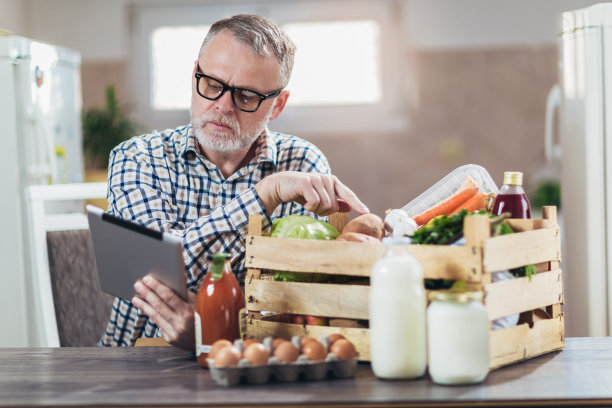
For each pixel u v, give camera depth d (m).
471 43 5.22
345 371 1.16
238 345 1.15
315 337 1.26
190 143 1.84
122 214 1.77
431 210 1.47
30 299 2.61
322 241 1.26
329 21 5.34
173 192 1.84
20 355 1.39
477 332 1.10
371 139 5.36
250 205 1.51
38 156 2.76
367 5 5.29
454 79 5.26
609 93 2.16
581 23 2.19
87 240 2.13
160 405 1.03
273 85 1.69
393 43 5.30
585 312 2.21
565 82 2.29
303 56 5.38
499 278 1.21
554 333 1.33
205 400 1.05
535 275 1.28
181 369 1.25
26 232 2.65
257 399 1.05
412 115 5.31
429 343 1.12
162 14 5.41
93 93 5.40
